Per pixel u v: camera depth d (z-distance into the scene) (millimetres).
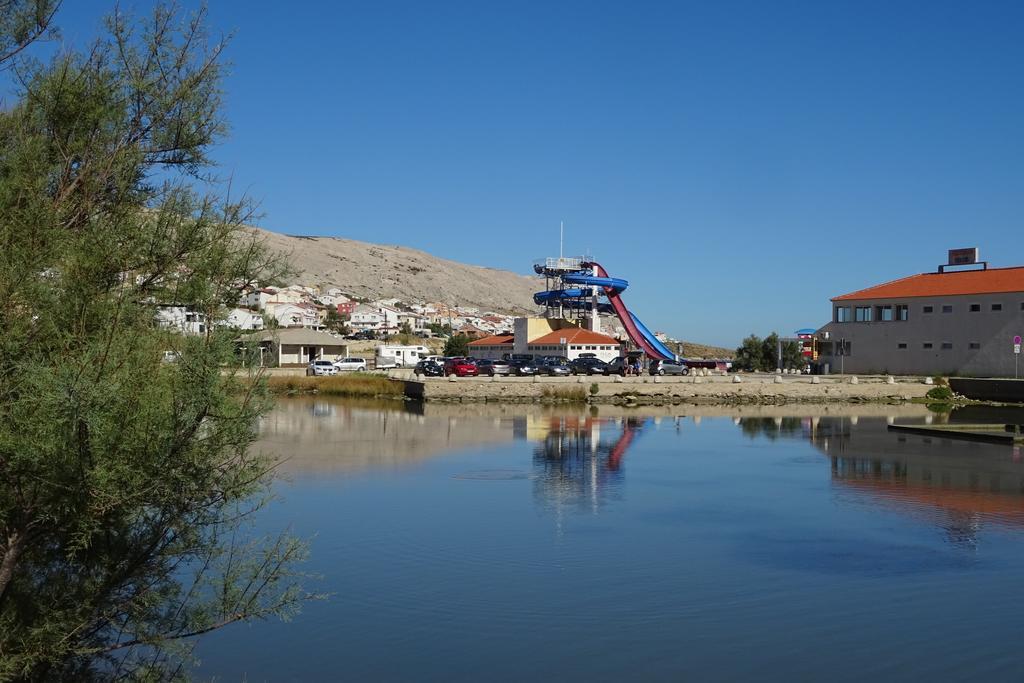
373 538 20266
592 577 17234
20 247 8727
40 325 8570
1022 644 13742
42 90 9938
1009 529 21781
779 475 30688
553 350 105688
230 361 8789
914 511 24125
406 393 75188
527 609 15227
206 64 10516
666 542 20219
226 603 10742
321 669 12602
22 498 8359
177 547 10188
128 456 8352
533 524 22031
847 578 17266
